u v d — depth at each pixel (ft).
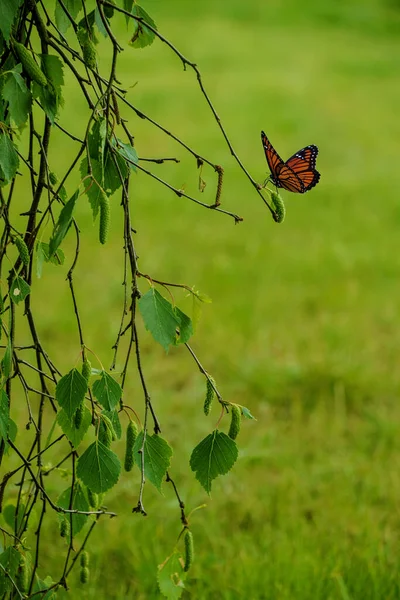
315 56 135.03
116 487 24.58
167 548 22.22
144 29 12.75
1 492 13.51
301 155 13.58
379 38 162.40
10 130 11.29
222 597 20.61
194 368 34.14
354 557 21.86
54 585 13.73
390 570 21.42
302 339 37.04
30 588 13.58
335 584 20.62
